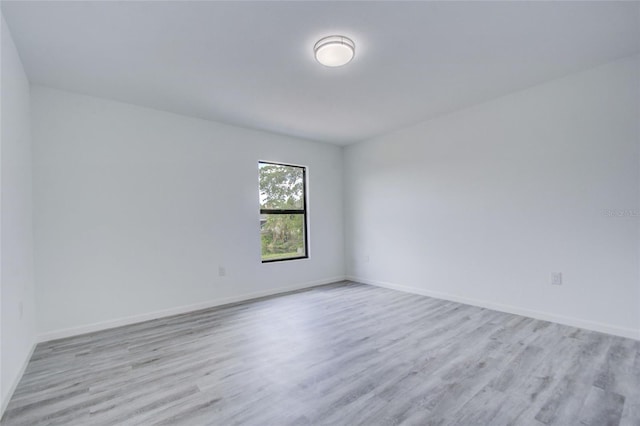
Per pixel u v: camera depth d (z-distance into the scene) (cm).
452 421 162
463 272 376
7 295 193
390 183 462
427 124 411
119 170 327
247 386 199
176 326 315
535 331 281
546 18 204
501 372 211
